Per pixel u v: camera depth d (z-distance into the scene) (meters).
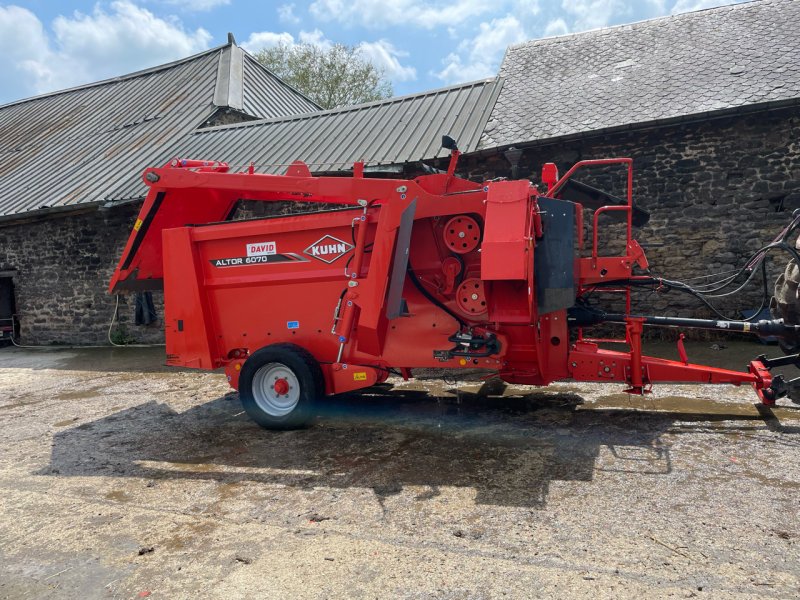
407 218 4.83
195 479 4.39
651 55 10.51
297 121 12.94
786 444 4.40
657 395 5.98
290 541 3.32
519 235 4.31
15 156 16.38
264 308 5.64
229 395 7.18
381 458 4.59
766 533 3.12
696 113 8.20
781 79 8.33
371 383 5.32
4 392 8.39
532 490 3.81
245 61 18.69
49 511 3.94
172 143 13.67
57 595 2.90
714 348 8.14
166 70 18.92
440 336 5.08
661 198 8.91
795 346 5.05
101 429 5.97
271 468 4.53
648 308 9.12
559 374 5.28
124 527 3.63
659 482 3.83
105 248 12.55
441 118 10.91
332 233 5.26
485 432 5.09
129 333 12.56
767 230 8.42
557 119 9.42
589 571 2.83
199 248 5.80
